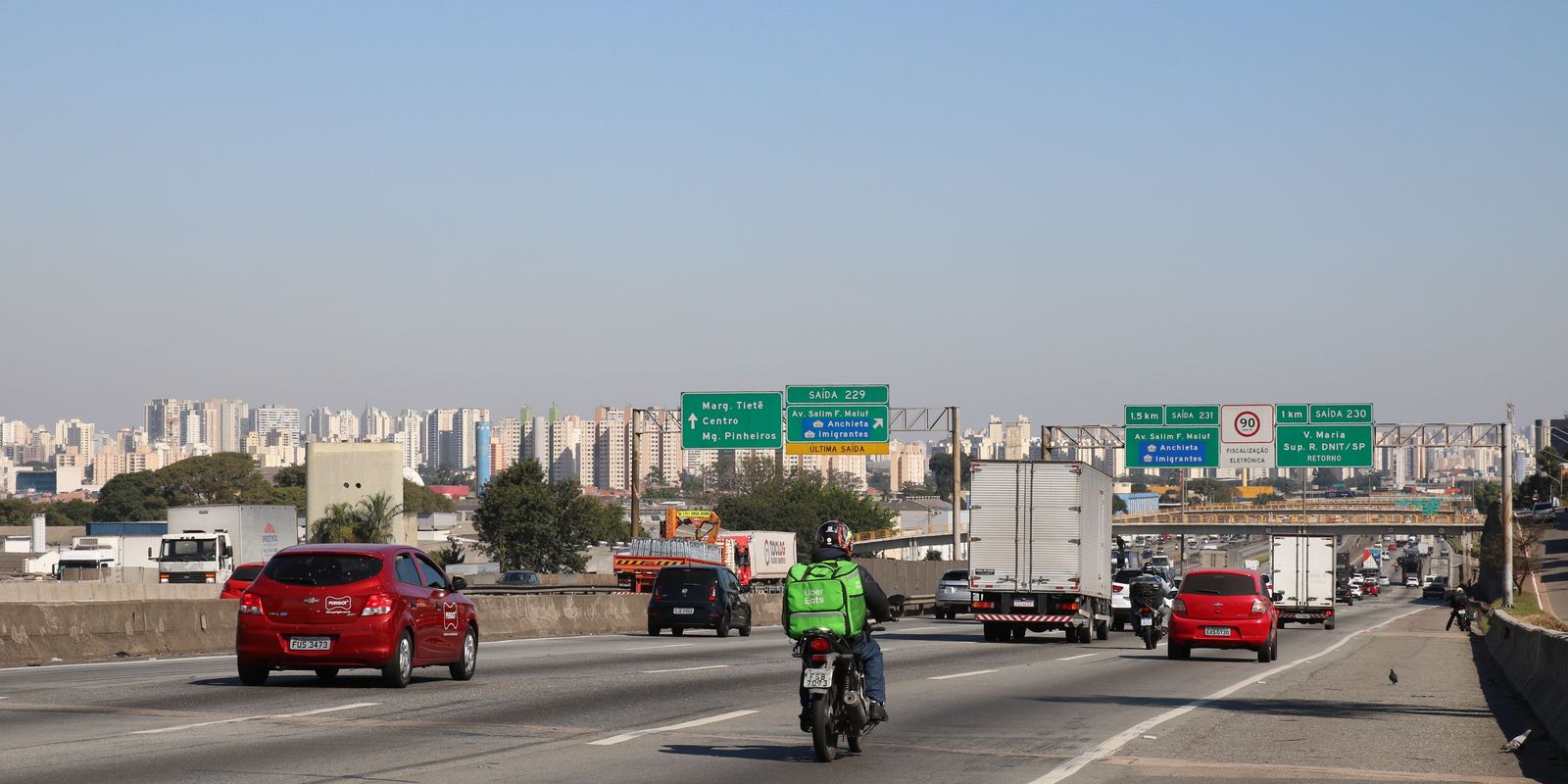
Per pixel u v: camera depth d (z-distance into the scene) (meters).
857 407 68.19
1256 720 19.28
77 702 18.91
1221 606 34.31
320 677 23.17
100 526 155.00
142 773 12.76
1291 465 69.25
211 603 32.59
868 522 193.62
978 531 43.56
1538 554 148.12
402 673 21.42
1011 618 43.31
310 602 21.03
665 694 21.56
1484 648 44.31
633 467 74.75
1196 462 70.31
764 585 101.50
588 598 48.66
